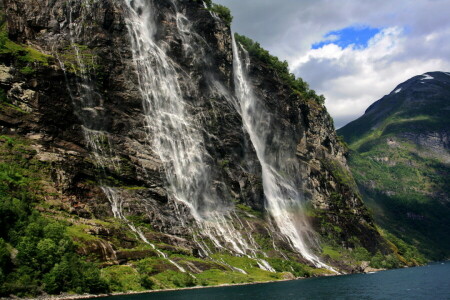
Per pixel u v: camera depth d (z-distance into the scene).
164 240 112.38
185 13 184.25
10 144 103.19
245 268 120.81
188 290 89.69
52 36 134.75
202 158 153.75
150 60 155.38
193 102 163.88
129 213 114.00
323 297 83.62
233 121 173.62
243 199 160.88
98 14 147.25
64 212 96.50
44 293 69.19
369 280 120.81
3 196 83.81
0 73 112.69
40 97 115.56
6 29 129.38
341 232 189.38
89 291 76.00
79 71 129.75
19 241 74.38
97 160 120.62
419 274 146.00
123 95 140.25
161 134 144.88
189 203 140.75
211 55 182.12
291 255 146.88
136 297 75.19
